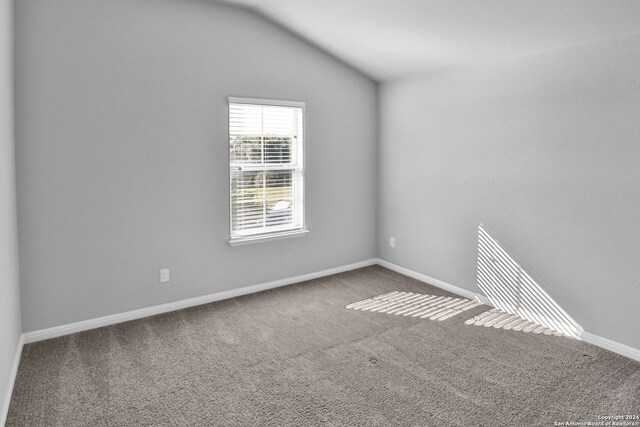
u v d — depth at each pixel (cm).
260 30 388
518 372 262
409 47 368
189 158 360
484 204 371
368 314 357
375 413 222
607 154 281
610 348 288
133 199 337
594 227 292
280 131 414
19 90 285
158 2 334
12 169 274
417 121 432
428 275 438
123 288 339
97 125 316
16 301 279
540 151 322
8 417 220
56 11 295
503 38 310
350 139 464
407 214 456
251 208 404
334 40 399
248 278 407
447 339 309
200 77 359
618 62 270
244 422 216
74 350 293
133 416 221
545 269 326
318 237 452
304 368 269
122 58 322
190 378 258
